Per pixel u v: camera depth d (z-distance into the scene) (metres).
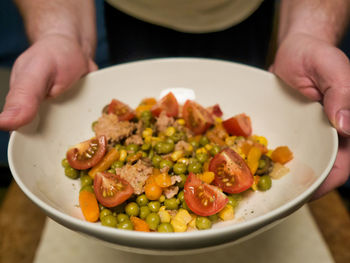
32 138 0.25
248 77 0.31
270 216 0.18
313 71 0.27
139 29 0.42
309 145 0.26
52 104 0.28
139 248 0.18
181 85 0.33
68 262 0.31
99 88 0.31
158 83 0.33
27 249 0.33
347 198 0.55
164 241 0.17
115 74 0.32
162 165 0.26
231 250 0.32
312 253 0.32
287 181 0.26
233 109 0.32
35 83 0.26
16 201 0.36
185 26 0.40
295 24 0.32
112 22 0.43
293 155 0.27
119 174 0.25
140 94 0.33
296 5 0.33
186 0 0.38
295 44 0.29
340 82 0.25
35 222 0.35
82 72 0.32
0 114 0.24
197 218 0.23
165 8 0.39
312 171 0.24
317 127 0.26
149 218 0.24
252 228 0.18
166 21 0.40
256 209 0.25
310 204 0.37
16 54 0.67
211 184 0.25
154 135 0.31
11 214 0.35
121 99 0.32
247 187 0.24
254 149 0.26
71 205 0.25
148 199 0.25
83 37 0.36
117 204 0.23
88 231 0.17
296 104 0.28
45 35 0.32
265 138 0.30
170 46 0.43
